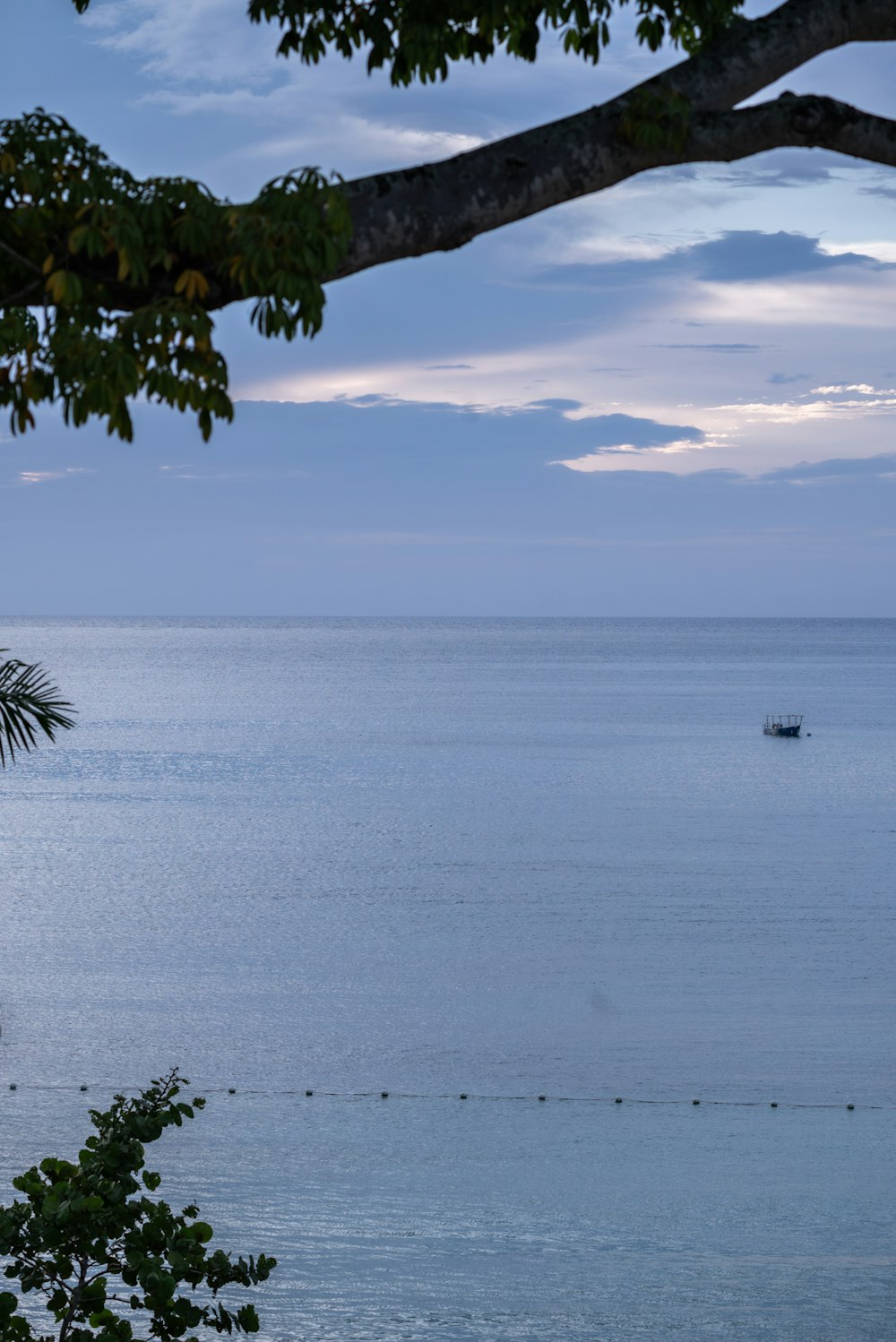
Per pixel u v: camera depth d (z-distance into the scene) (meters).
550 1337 18.73
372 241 5.30
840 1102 29.03
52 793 83.44
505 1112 28.48
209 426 4.78
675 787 87.50
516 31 6.64
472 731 127.00
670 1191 24.02
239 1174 24.72
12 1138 26.55
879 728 132.88
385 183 5.33
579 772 94.88
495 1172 25.00
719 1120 27.92
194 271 4.62
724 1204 23.48
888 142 5.82
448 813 75.56
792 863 60.16
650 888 54.44
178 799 80.94
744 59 5.87
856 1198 23.77
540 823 71.88
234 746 111.56
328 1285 20.27
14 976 40.22
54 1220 7.43
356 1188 24.11
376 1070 31.55
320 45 6.86
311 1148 26.20
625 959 42.66
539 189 5.52
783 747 113.44
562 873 57.91
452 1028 35.06
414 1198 23.75
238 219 4.60
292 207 4.63
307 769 96.50
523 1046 33.38
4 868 58.44
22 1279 7.68
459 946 44.50
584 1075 31.06
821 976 40.19
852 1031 34.44
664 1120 27.97
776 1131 27.27
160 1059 32.25
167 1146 26.27
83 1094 29.52
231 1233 22.19
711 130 5.69
